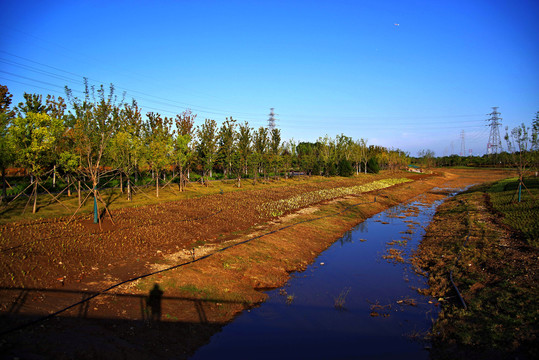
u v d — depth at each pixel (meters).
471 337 7.78
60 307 7.96
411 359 7.39
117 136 21.45
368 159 66.69
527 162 25.47
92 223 14.90
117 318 8.11
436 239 18.03
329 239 18.78
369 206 29.78
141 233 14.23
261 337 8.45
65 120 23.92
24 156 15.67
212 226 17.22
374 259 15.46
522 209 21.44
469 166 102.44
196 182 36.28
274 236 16.78
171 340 7.83
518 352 6.82
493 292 9.88
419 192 45.28
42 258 10.10
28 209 17.16
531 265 11.41
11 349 6.06
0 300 7.56
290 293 11.43
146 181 33.53
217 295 10.40
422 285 12.14
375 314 9.75
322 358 7.46
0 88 21.94
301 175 53.31
